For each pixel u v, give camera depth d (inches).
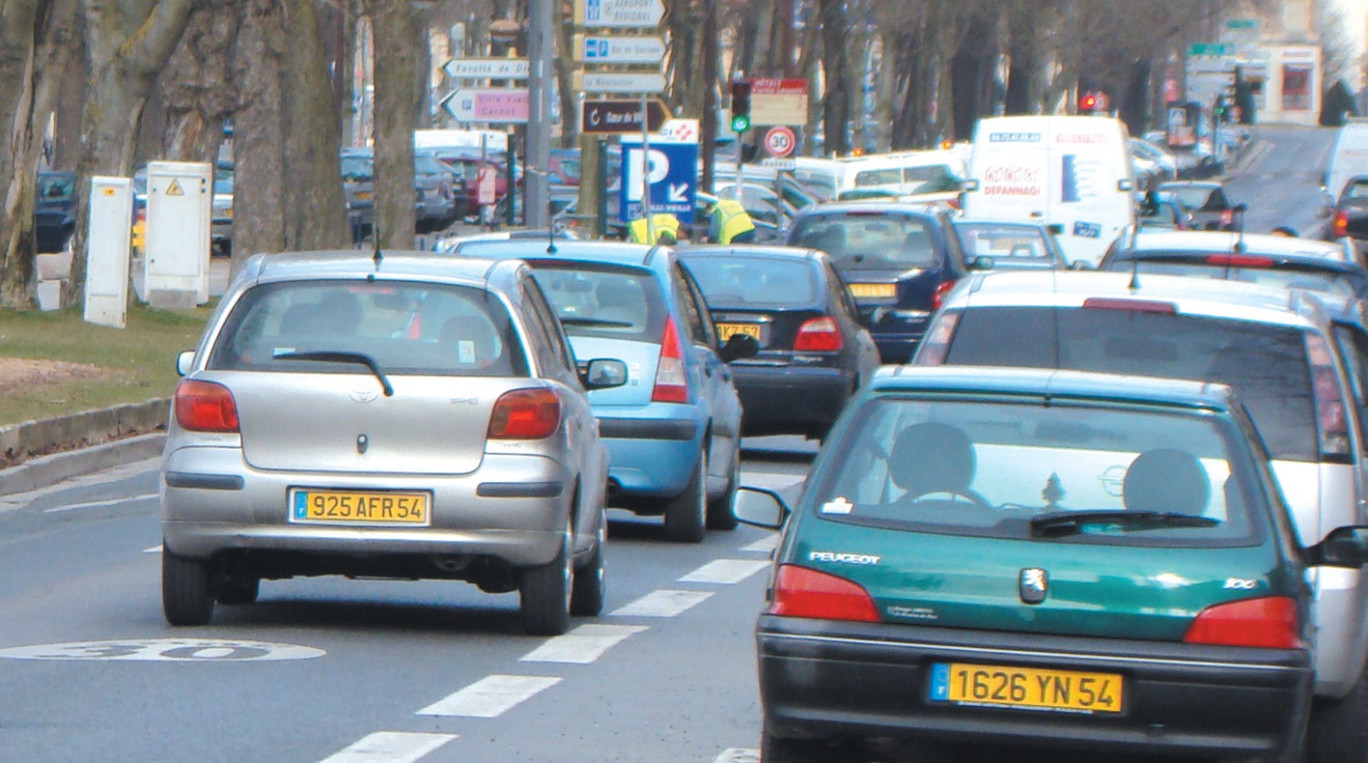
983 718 716.0
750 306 2106.3
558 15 6924.2
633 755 893.2
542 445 1130.0
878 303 2672.2
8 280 3110.2
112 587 1339.8
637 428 1549.0
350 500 1114.1
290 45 3592.5
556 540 1137.4
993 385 765.9
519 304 1168.2
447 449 1119.0
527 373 1141.1
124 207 3056.1
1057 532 727.1
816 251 2207.2
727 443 1713.8
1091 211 4249.5
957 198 5748.0
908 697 720.3
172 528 1129.4
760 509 877.8
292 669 1064.8
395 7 3631.9
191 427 1127.6
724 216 3208.7
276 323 1147.9
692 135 4544.8
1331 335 1002.7
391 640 1159.6
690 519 1599.4
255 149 3971.5
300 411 1119.0
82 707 965.8
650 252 1637.6
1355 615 857.5
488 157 6673.2
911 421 761.6
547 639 1174.3
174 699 986.7
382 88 3656.5
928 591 724.0
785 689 730.8
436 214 5836.6
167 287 3540.8
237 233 3996.1
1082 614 715.4
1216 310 965.2
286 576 1165.1
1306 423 930.1
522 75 3555.6
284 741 902.4
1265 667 705.0
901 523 737.6
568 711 981.2
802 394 2094.0
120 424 2190.0
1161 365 958.4
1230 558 718.5
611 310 1579.7
